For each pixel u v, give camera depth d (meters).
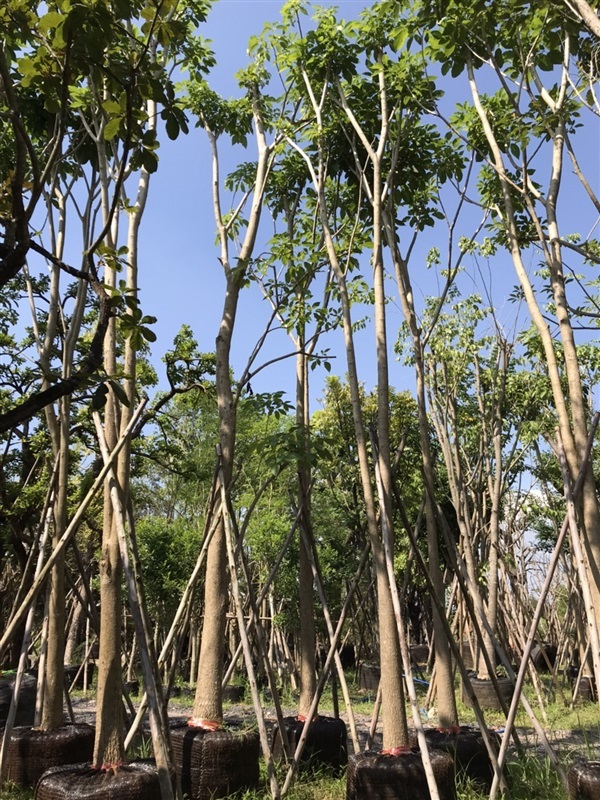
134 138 3.55
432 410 9.88
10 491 12.38
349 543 17.78
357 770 4.64
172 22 3.16
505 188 5.86
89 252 3.11
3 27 3.01
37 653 15.10
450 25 5.43
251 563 15.33
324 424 15.06
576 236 8.54
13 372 11.71
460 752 5.38
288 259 7.61
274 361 7.00
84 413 9.95
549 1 4.86
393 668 4.99
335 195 7.63
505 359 10.60
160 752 4.02
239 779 5.20
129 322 3.24
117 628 4.87
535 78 5.69
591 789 4.32
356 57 6.71
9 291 11.32
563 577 15.42
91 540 14.12
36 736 5.49
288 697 13.48
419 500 15.02
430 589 5.27
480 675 10.53
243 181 8.59
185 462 13.76
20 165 2.55
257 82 7.74
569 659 13.93
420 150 7.11
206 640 5.84
